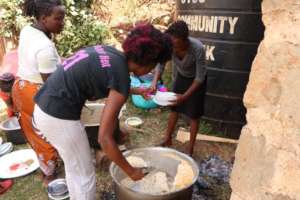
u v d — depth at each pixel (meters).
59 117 1.68
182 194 1.67
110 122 1.45
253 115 1.17
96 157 2.76
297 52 0.99
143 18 5.89
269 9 1.12
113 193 2.45
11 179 2.65
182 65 2.70
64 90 1.63
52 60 2.09
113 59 1.50
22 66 2.26
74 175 1.87
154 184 1.84
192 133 2.88
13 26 4.93
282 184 1.01
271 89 1.09
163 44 1.43
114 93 1.46
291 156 0.99
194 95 2.71
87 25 5.42
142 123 3.63
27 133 2.43
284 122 1.02
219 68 3.16
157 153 2.08
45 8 2.05
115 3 6.05
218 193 2.43
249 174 1.15
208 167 2.75
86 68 1.55
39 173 2.75
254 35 2.90
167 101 2.61
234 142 3.23
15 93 2.30
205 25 3.12
